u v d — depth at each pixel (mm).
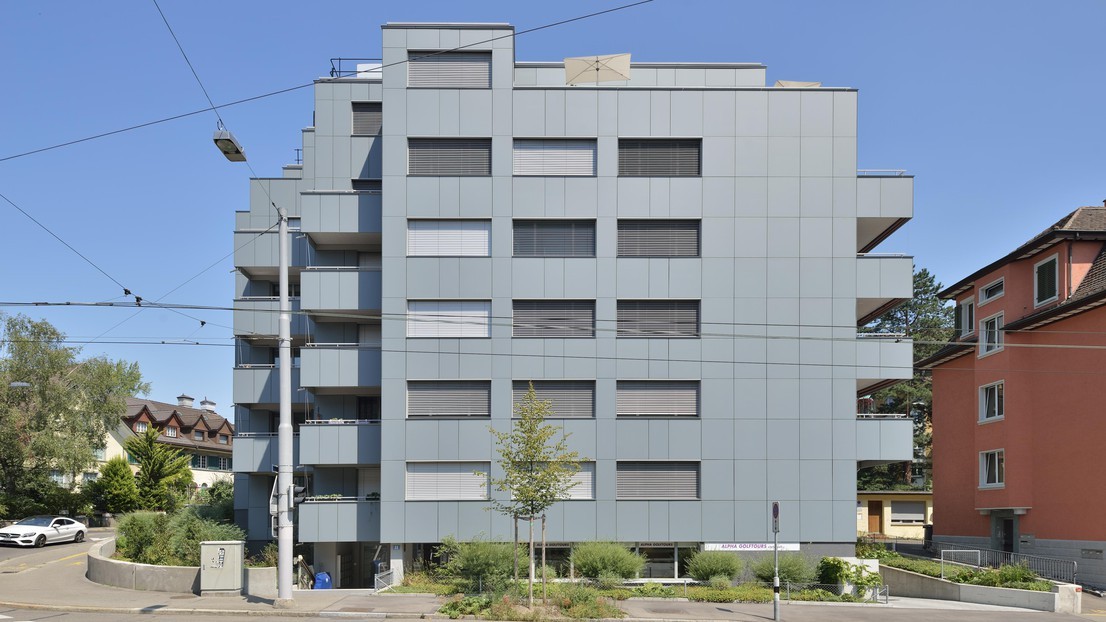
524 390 27422
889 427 27406
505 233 27688
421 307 27609
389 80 28031
